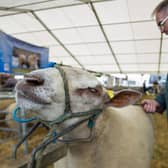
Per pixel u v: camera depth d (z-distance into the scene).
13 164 0.85
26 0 3.89
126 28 5.52
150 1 4.02
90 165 1.07
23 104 0.85
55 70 0.94
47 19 5.23
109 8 4.49
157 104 1.47
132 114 1.41
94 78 1.02
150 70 10.83
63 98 0.91
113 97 1.08
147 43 6.56
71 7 4.55
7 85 3.81
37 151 0.83
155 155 2.54
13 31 6.09
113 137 1.11
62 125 0.99
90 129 1.02
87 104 0.97
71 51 7.91
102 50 7.64
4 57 2.67
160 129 3.46
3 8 4.41
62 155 1.11
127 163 1.11
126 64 9.59
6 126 3.02
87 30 5.88
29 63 3.15
